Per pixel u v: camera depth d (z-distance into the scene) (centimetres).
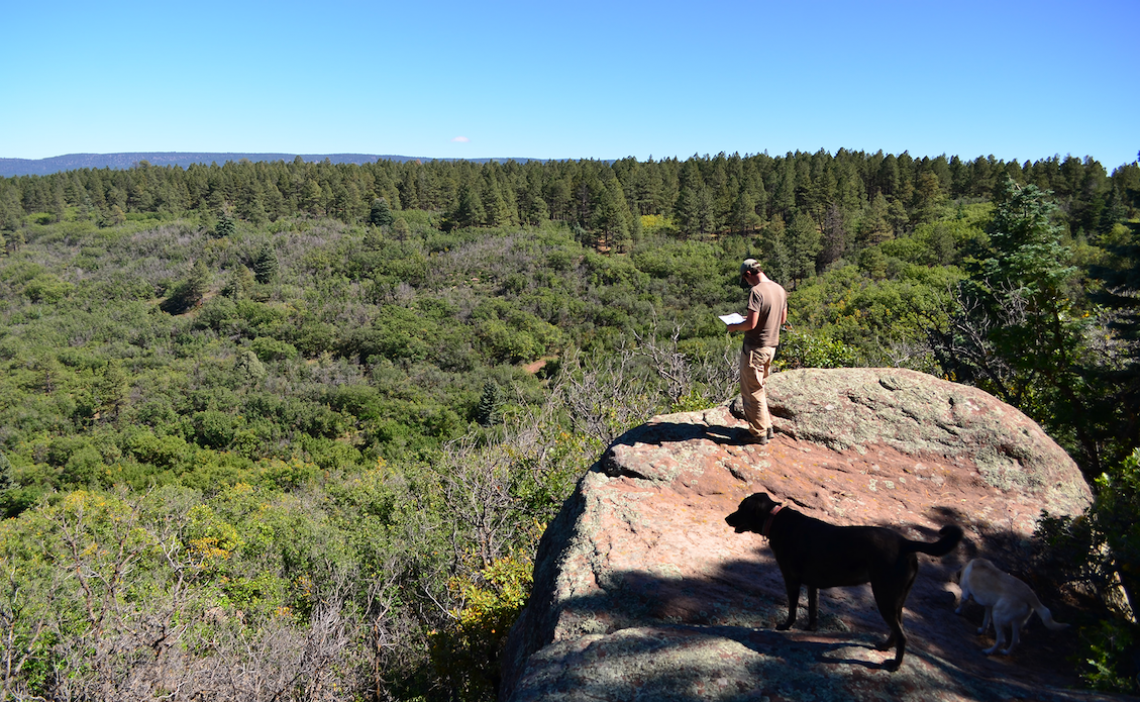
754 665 272
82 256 11406
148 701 747
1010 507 477
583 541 437
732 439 537
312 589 1494
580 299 8594
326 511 2497
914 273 5809
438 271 10006
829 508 464
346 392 6262
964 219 9075
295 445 5756
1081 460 854
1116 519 421
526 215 13612
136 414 6178
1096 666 325
